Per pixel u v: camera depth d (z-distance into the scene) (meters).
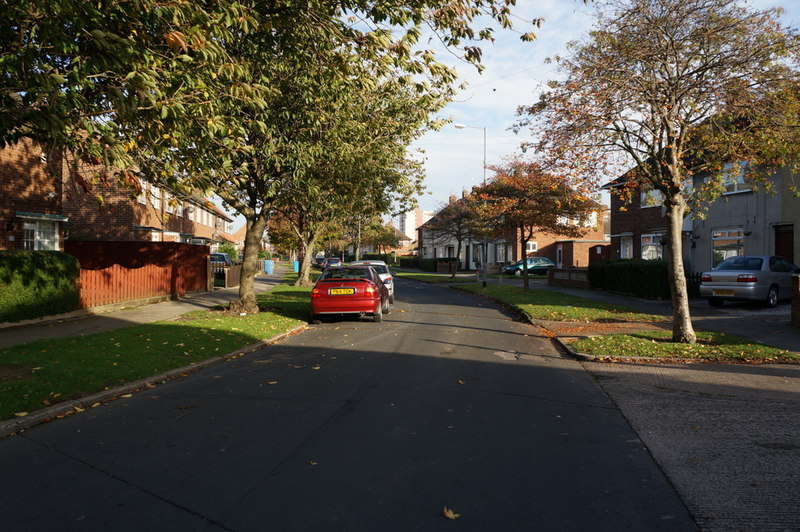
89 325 12.03
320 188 13.71
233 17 6.90
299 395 6.55
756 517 3.44
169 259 19.75
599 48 9.96
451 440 4.91
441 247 64.56
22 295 11.83
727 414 5.72
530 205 21.30
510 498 3.71
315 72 9.42
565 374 7.84
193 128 8.48
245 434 5.08
